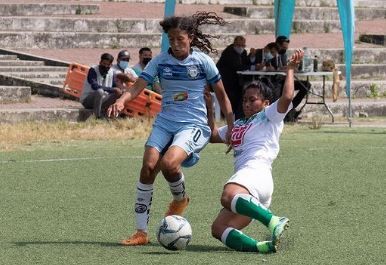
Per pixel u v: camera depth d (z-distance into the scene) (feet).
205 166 89.66
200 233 59.00
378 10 223.71
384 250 54.19
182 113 55.83
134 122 117.60
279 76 130.41
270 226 51.24
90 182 79.71
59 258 51.47
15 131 110.11
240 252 52.70
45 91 140.15
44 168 87.10
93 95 123.75
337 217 64.90
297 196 73.67
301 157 96.32
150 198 55.62
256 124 53.36
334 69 143.64
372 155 98.43
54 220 63.52
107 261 50.65
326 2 220.43
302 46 189.37
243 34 196.24
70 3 192.34
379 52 190.08
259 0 215.51
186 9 203.00
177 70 55.67
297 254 52.60
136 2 205.16
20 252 53.06
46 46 174.29
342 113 145.48
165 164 54.49
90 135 109.70
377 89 164.35
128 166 88.84
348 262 50.98
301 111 136.05
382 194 74.74
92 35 178.09
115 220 63.62
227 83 130.11
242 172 52.21
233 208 51.29
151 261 50.52
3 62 156.15
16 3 185.57
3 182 79.20
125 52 126.52
